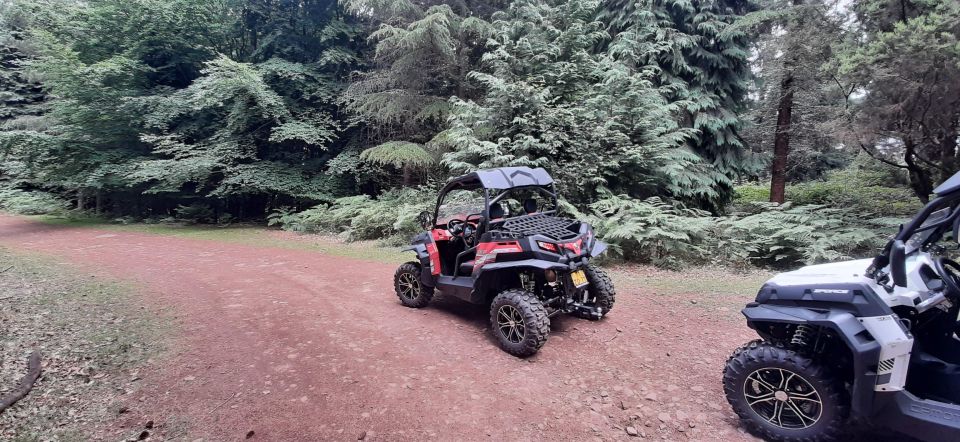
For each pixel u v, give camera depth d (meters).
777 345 2.79
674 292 5.95
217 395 3.42
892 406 2.40
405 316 5.27
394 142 13.62
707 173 11.31
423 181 14.61
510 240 4.32
